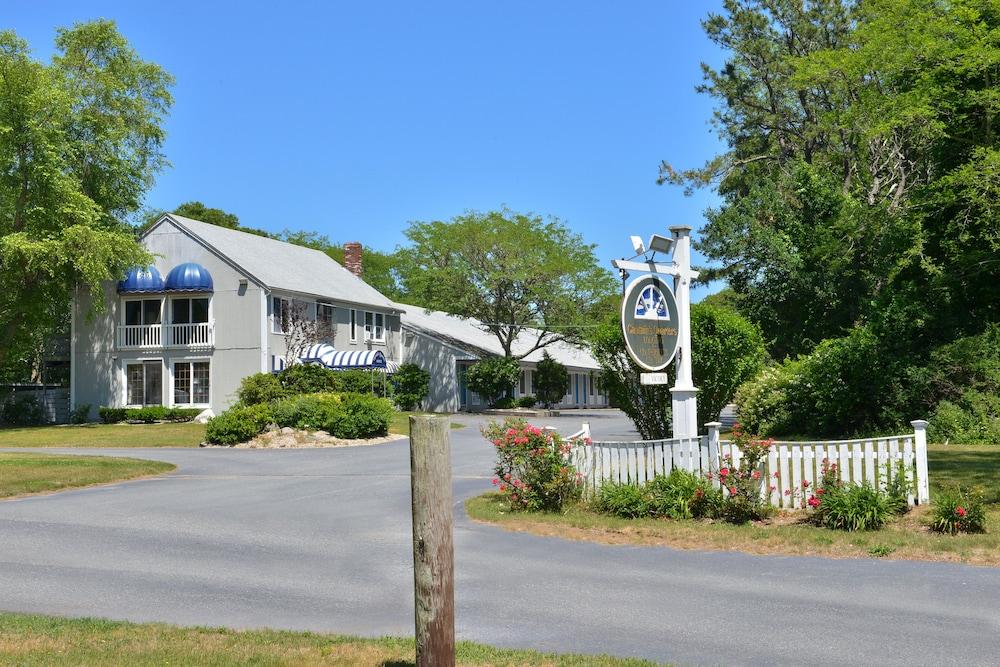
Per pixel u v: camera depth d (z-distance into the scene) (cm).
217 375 4153
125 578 991
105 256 3975
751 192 3528
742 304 3375
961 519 1123
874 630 750
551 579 962
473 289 5238
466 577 977
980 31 1781
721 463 1298
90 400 4328
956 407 2369
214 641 724
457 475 1975
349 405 3131
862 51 1991
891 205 2666
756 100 4741
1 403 4434
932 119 1992
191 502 1630
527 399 5597
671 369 1691
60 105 4088
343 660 667
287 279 4388
